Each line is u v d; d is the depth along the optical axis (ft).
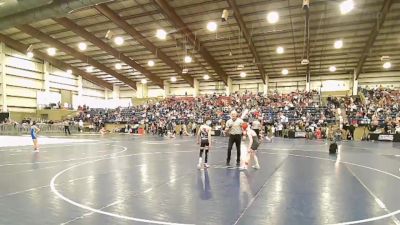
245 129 38.96
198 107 123.85
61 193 20.11
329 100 111.34
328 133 85.15
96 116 135.54
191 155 42.70
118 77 143.84
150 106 135.33
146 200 18.45
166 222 14.61
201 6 81.56
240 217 15.38
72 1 54.34
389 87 118.52
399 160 38.14
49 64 135.74
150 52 116.47
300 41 99.35
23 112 125.90
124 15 88.07
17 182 23.59
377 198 19.21
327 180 24.93
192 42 101.86
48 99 134.51
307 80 127.44
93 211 16.26
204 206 17.25
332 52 106.73
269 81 137.49
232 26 91.97
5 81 118.21
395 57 106.63
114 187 21.95
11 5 55.01
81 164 33.55
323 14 81.92
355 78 120.06
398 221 14.90
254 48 104.06
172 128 108.78
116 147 55.52
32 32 98.73
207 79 146.10
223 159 38.17
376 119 83.56
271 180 24.76
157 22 91.04
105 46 108.06
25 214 15.71
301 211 16.39
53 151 47.55
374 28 86.43
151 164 33.71
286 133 92.73
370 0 74.18
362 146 60.44
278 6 79.10
